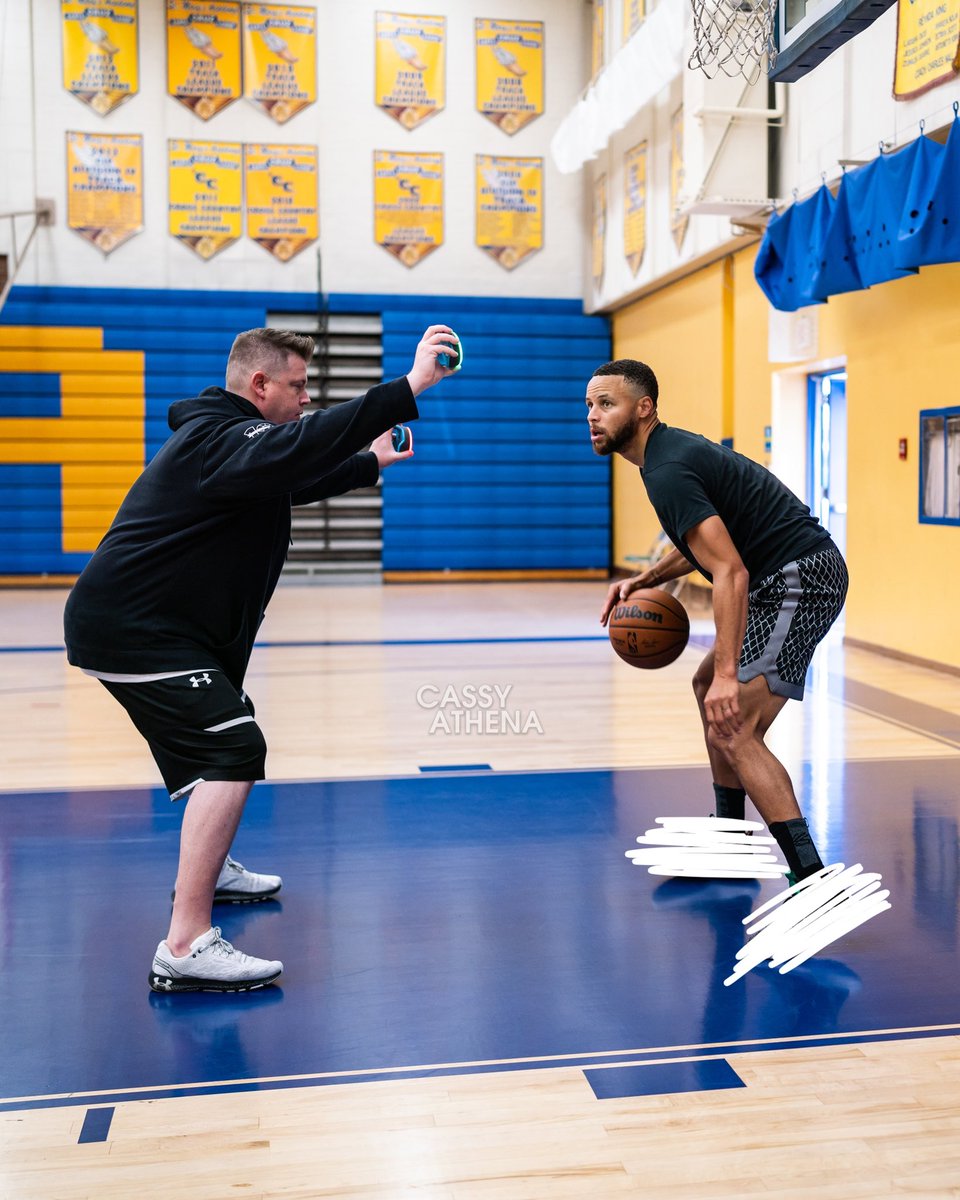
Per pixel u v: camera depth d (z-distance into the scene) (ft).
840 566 9.37
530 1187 5.67
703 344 32.48
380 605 33.65
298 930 9.13
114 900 9.86
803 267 22.48
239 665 8.59
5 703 19.10
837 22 12.58
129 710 8.16
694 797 13.03
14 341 38.24
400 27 39.47
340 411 7.52
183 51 38.42
